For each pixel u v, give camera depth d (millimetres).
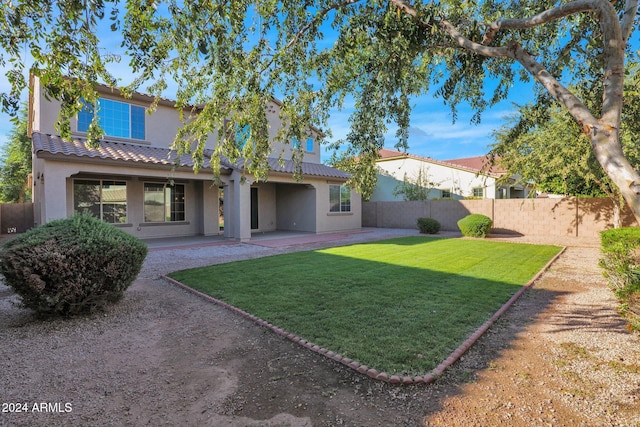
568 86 6883
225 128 6164
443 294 6266
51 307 5031
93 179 13609
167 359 3939
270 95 5559
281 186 20062
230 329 4828
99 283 5305
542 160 12727
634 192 2686
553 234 16391
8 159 29094
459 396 3143
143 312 5570
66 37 4180
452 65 5590
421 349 4004
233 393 3225
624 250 6160
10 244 4922
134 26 4121
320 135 6266
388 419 2824
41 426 2773
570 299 6148
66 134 4598
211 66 5152
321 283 7141
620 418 2818
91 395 3219
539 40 5660
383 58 5000
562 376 3484
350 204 20312
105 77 4727
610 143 2967
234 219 14875
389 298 6027
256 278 7664
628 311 4961
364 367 3574
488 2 5262
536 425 2742
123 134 14156
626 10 3500
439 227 18234
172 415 2910
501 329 4750
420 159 25234
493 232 18172
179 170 13297
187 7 4191
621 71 3131
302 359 3883
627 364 3713
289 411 2941
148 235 15156
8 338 4539
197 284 7211
